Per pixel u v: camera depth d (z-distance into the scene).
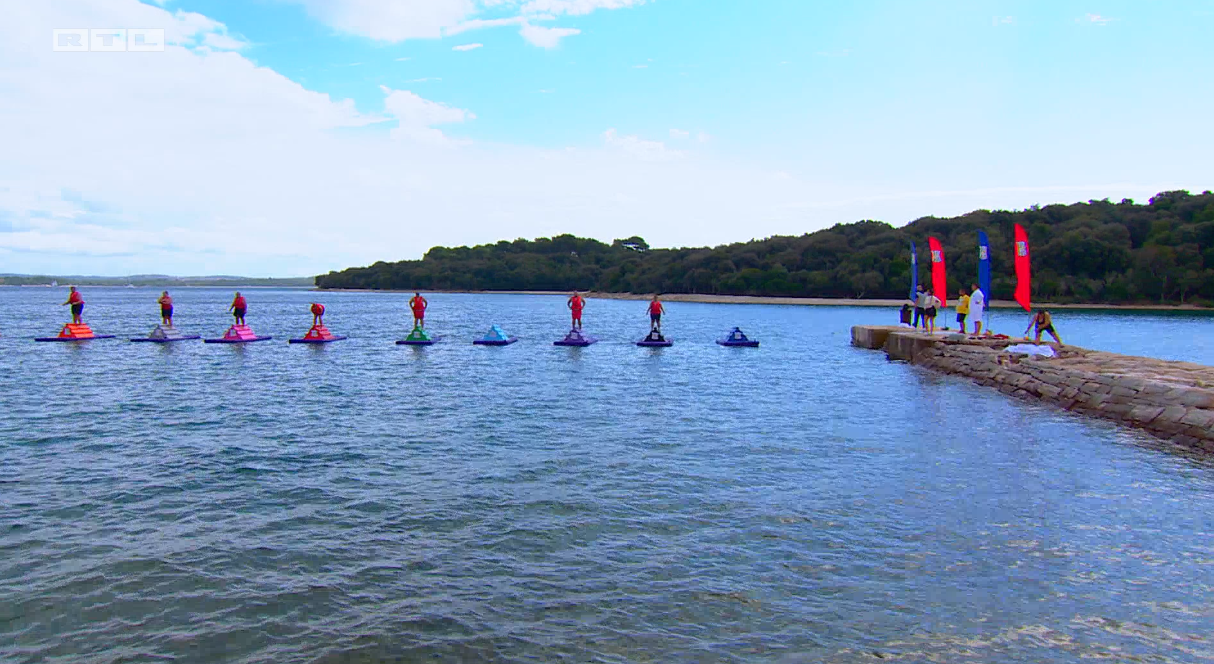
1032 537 9.90
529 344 42.16
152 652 6.97
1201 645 7.08
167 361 31.36
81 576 8.59
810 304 131.62
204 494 11.74
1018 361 25.58
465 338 46.75
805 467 13.53
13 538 9.75
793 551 9.39
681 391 23.42
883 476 12.91
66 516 10.65
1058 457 14.41
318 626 7.47
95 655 6.91
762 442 15.70
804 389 24.09
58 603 7.92
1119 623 7.51
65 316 77.69
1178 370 22.28
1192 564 9.01
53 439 15.71
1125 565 8.97
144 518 10.60
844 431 16.95
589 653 6.96
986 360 26.66
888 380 26.62
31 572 8.69
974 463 13.90
